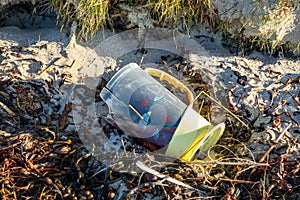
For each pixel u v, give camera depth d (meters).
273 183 0.91
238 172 0.91
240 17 1.04
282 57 1.07
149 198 0.90
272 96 1.00
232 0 1.04
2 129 0.97
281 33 1.04
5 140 0.94
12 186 0.89
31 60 1.03
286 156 0.93
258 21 1.03
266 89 1.01
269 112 0.98
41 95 1.01
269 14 1.02
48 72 1.02
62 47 1.06
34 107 1.00
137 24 1.07
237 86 1.02
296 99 1.00
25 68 1.03
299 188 0.91
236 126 0.97
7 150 0.93
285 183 0.90
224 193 0.90
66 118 0.98
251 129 0.97
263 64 1.06
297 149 0.94
